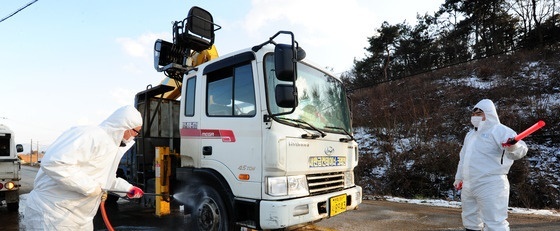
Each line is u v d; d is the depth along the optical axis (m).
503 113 15.03
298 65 4.21
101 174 2.67
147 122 5.72
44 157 2.39
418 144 13.93
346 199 4.35
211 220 4.15
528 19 31.31
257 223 3.55
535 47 23.52
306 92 4.22
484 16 32.28
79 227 2.61
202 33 5.37
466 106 17.67
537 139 13.55
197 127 4.40
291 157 3.65
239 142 3.84
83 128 2.60
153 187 5.33
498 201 3.53
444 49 33.56
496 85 18.95
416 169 12.65
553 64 19.64
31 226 2.51
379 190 12.30
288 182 3.65
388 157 14.29
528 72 19.84
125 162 6.34
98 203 2.72
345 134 4.72
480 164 3.63
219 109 4.17
